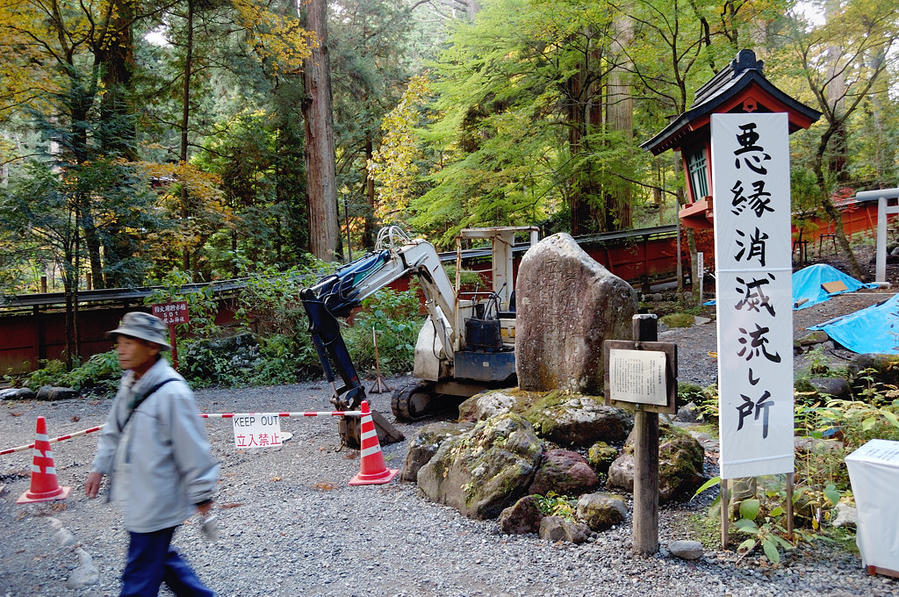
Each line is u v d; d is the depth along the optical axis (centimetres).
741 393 367
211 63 2177
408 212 1973
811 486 415
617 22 1731
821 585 328
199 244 1883
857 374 777
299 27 1769
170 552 283
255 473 642
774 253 372
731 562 358
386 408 942
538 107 1756
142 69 1973
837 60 1550
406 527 459
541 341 619
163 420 266
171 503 266
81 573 397
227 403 1030
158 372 278
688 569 354
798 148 1725
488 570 379
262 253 2142
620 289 564
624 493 455
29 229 1237
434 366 825
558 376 602
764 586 331
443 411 895
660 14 1348
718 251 365
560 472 470
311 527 469
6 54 1205
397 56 2681
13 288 1339
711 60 1393
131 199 1336
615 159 1669
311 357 1279
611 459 489
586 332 571
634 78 1700
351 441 714
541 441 510
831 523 390
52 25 1638
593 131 1788
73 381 1196
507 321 823
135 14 1830
